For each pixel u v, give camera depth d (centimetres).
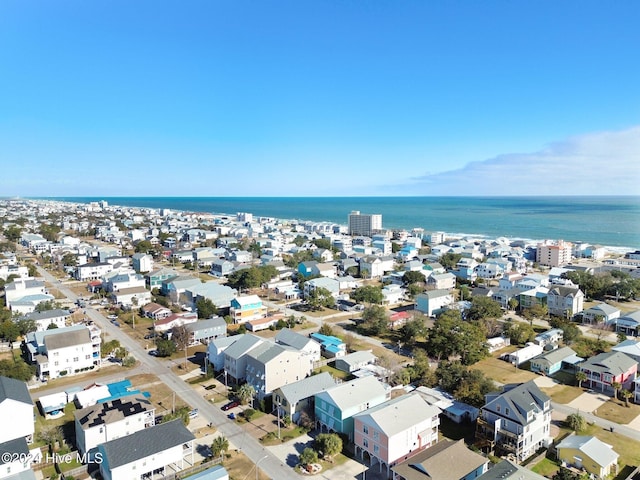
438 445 5128
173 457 4928
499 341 8994
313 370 7781
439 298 11444
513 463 4656
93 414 5403
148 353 8712
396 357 8469
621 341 9012
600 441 5234
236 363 7225
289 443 5556
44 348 7831
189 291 11919
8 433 5341
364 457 5256
